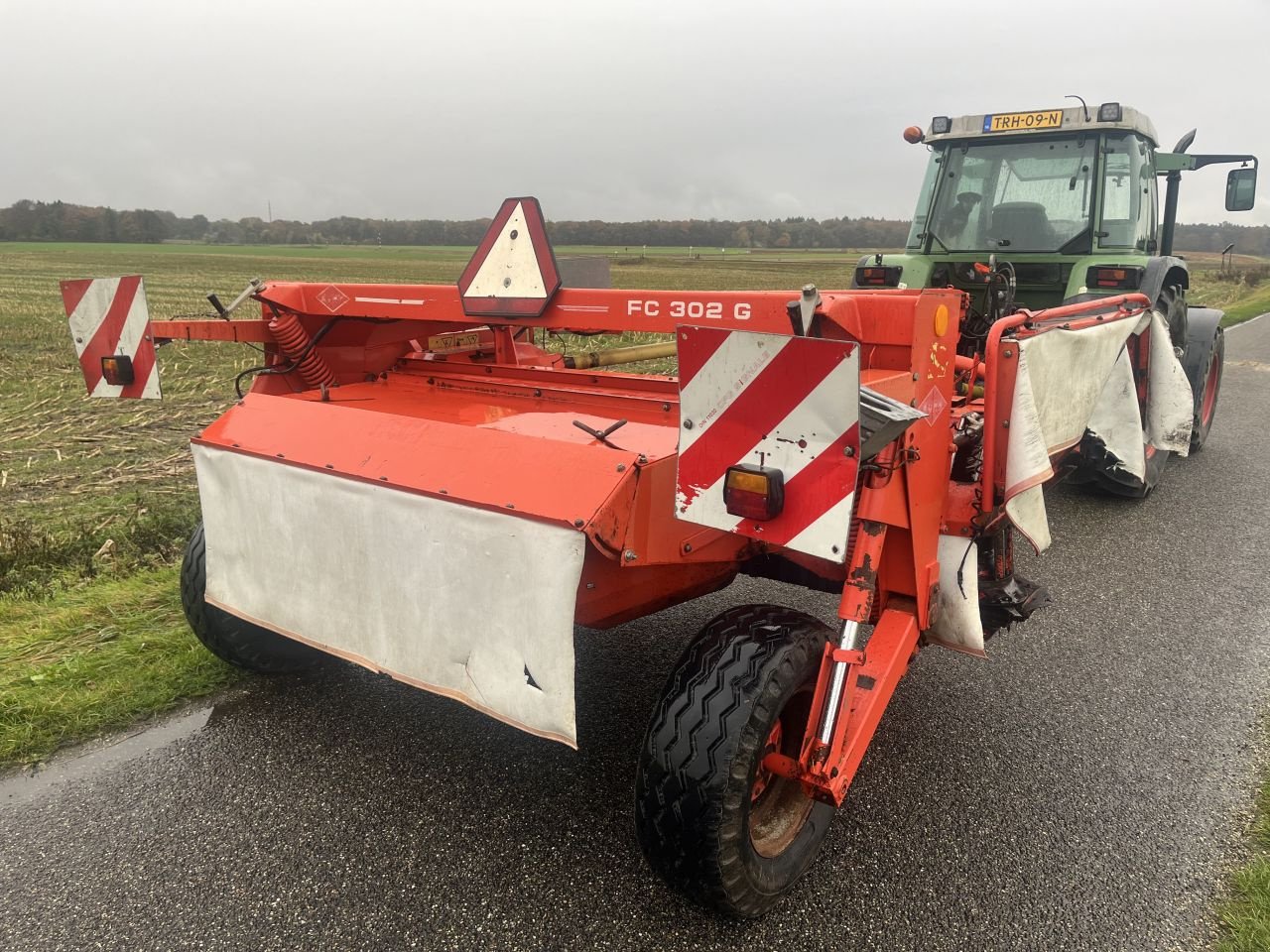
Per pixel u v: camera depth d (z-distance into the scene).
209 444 2.82
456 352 4.02
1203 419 7.16
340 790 2.75
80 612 3.91
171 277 39.59
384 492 2.33
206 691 3.32
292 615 2.66
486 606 2.15
